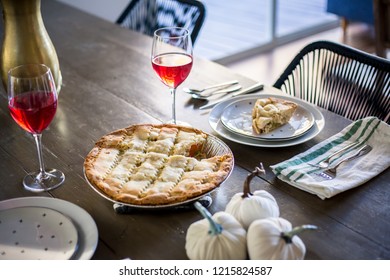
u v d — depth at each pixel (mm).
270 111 1125
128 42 1745
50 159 1078
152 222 882
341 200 923
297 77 1543
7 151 1113
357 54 1399
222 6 4637
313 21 4293
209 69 1504
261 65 3525
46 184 989
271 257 723
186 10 1960
